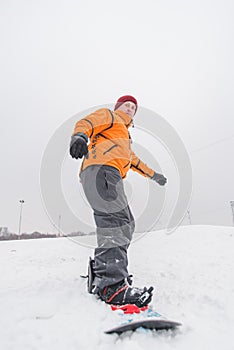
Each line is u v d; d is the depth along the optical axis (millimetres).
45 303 1338
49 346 929
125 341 940
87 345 933
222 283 1735
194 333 1023
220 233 4551
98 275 1391
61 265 2635
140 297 1235
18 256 3379
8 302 1359
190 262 2562
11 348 916
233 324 1108
